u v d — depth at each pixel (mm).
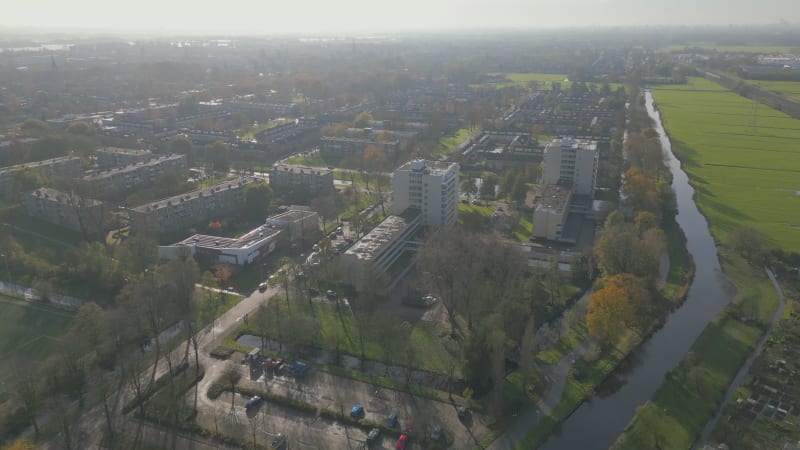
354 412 193250
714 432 184125
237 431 187125
